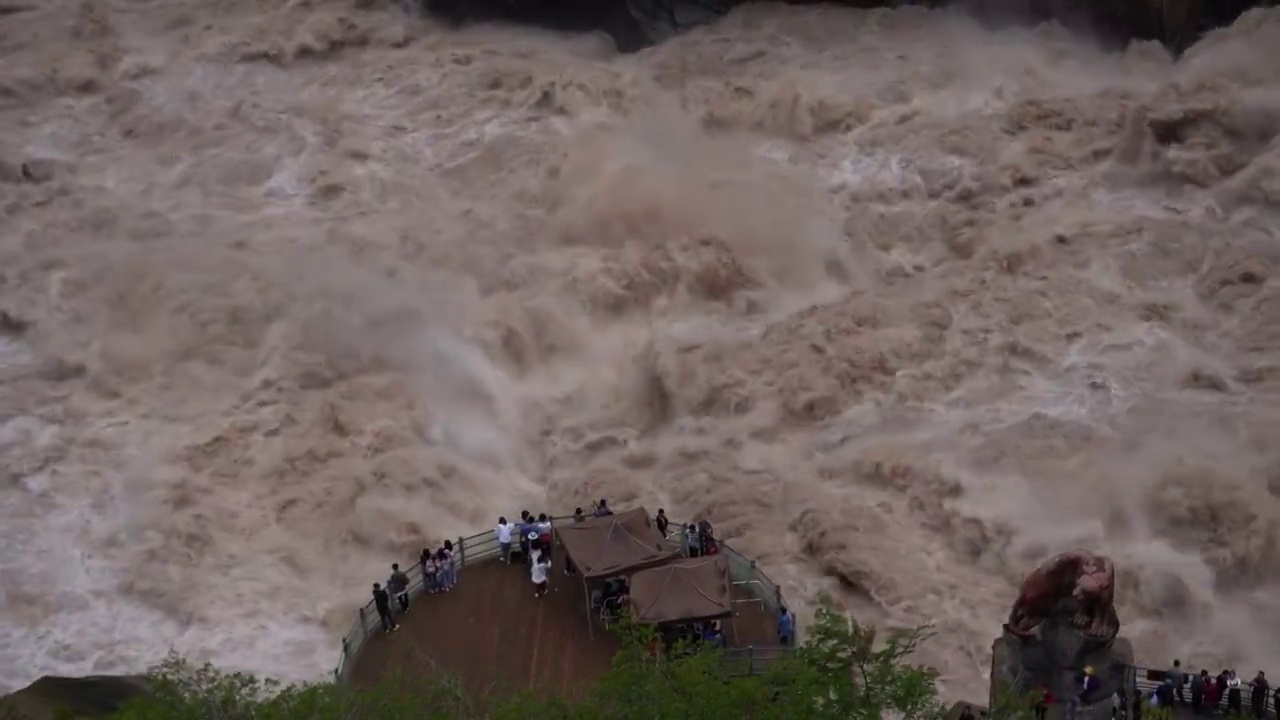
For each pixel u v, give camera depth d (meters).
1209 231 47.44
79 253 48.09
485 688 30.77
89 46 58.41
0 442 40.75
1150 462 38.97
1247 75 54.62
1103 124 52.34
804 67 58.28
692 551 34.34
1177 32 57.16
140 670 34.31
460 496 39.81
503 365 44.59
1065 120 52.75
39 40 58.50
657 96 56.88
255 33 59.41
